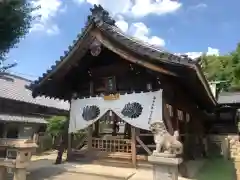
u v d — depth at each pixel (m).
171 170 5.39
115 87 8.97
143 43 8.25
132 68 8.59
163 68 7.12
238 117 19.17
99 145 9.31
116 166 8.39
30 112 20.84
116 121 12.62
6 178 6.52
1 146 6.37
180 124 9.39
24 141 6.24
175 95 8.46
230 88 23.09
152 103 7.71
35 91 9.38
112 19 8.62
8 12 8.05
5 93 18.88
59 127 17.12
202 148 13.75
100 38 8.12
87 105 9.27
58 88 9.98
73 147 10.29
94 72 9.62
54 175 7.41
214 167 10.41
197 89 8.53
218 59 29.97
